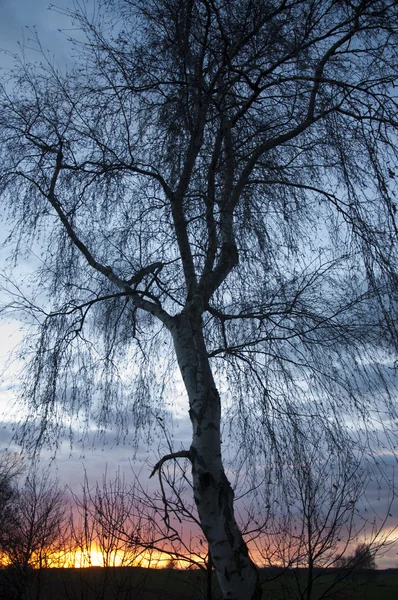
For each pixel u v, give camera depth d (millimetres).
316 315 4992
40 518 7383
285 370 5297
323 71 5406
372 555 4914
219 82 5609
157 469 4500
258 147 5508
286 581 4996
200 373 4402
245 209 5672
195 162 5777
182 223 5305
